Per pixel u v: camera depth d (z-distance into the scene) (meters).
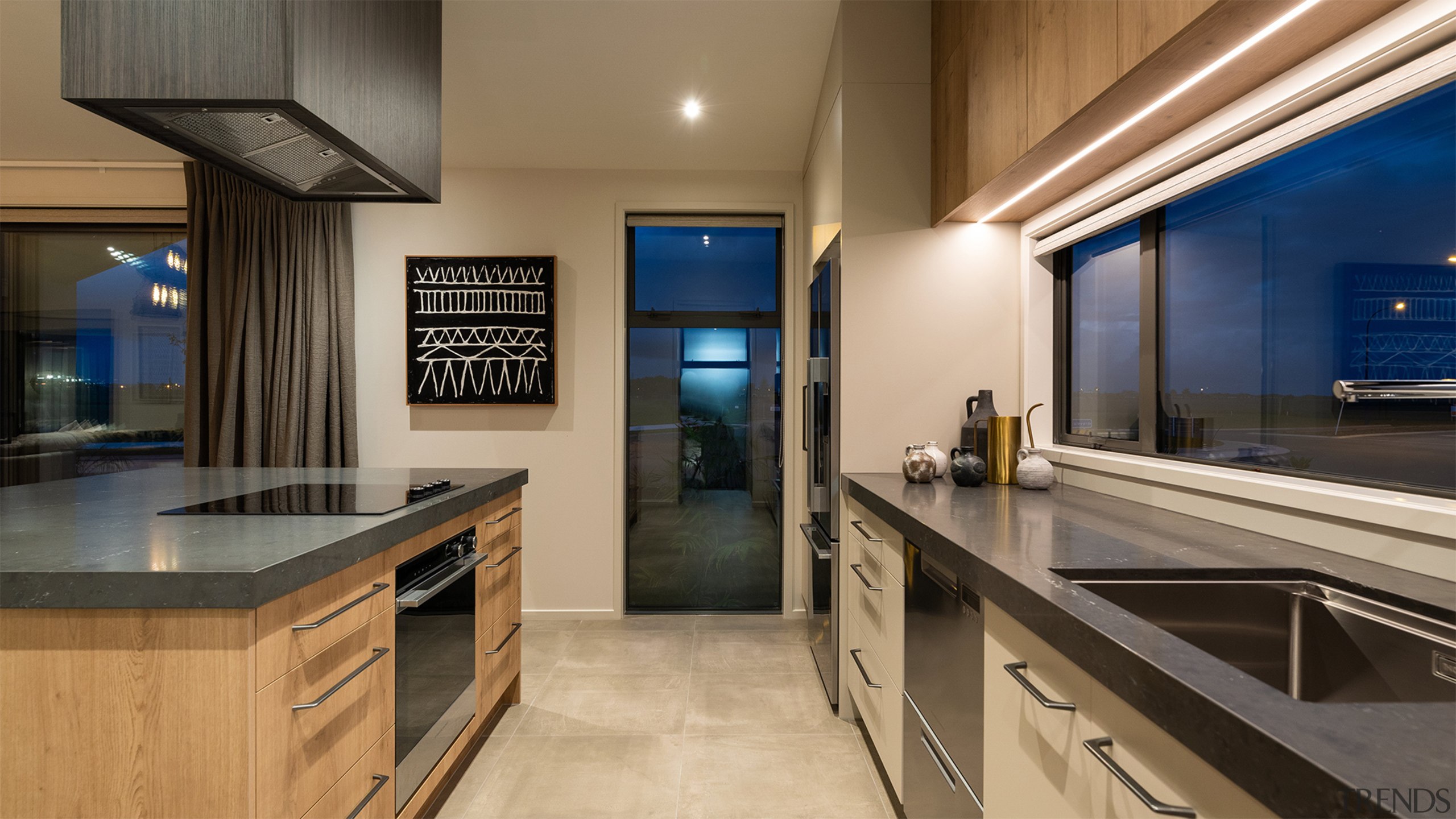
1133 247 2.12
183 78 1.50
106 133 3.37
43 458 3.82
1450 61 1.08
